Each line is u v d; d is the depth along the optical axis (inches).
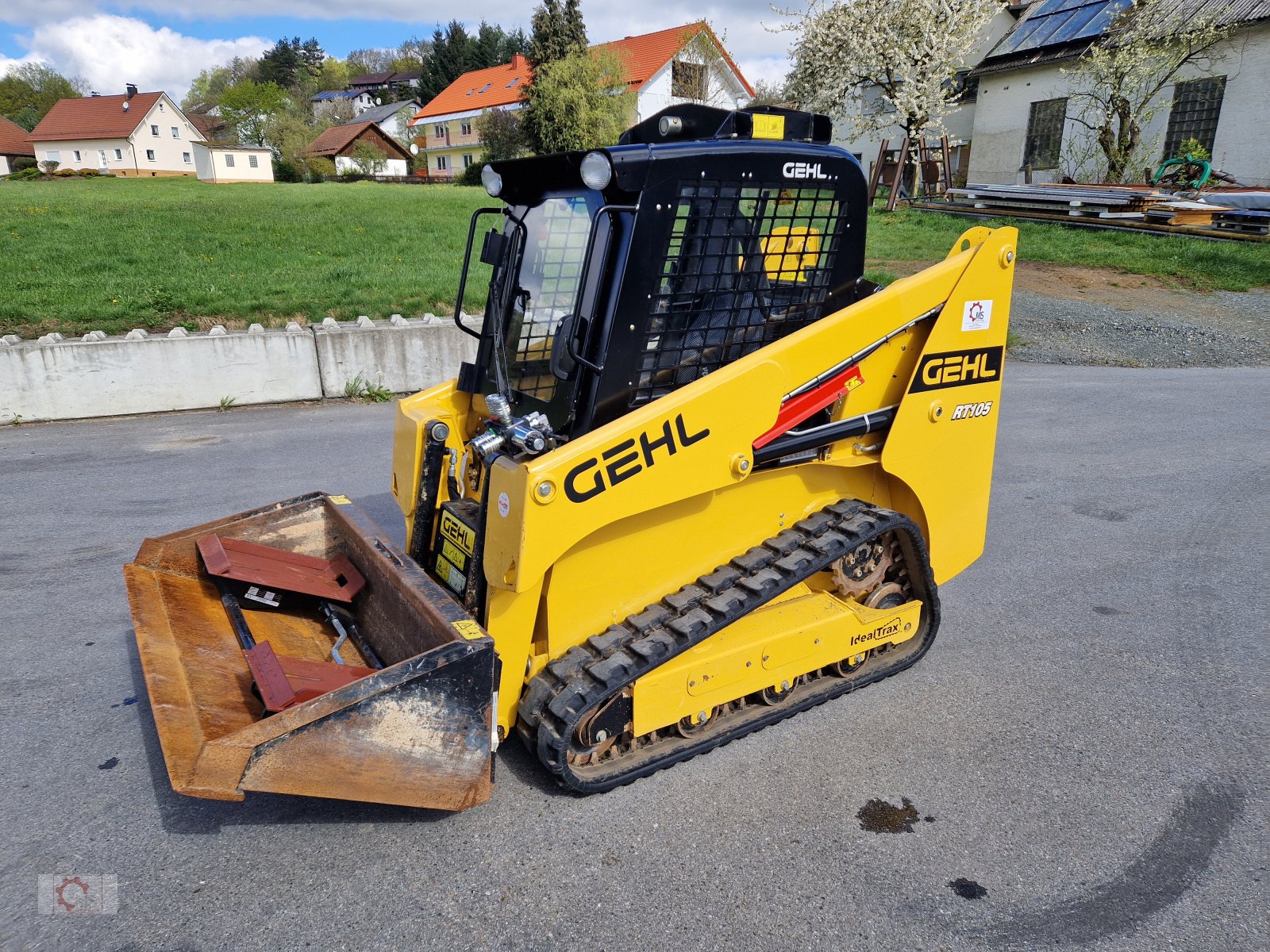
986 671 161.0
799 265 133.7
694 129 132.7
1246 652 167.6
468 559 132.1
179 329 336.2
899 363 143.6
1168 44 743.7
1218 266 577.9
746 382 123.0
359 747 103.3
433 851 114.4
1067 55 860.6
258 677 113.0
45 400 314.7
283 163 1941.4
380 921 102.8
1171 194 699.4
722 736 135.0
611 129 1289.4
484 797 114.0
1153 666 162.6
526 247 138.1
